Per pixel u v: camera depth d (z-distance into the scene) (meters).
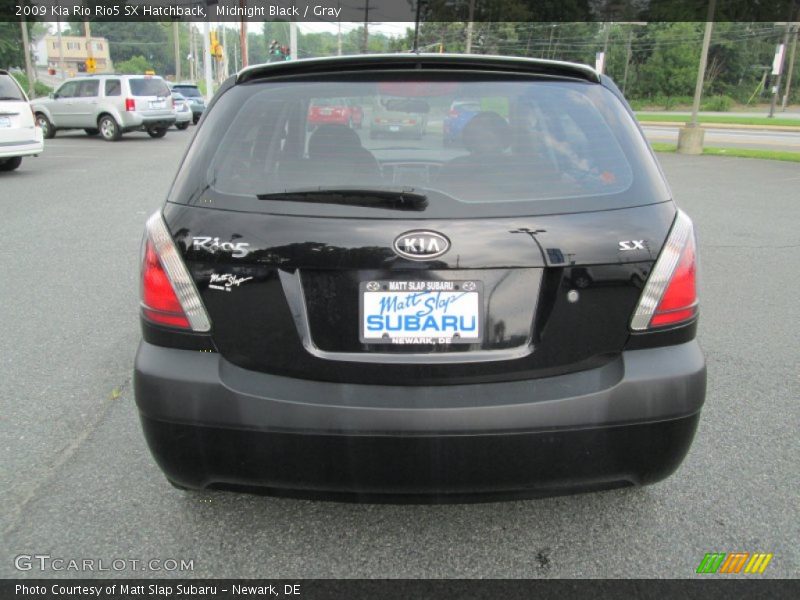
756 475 3.06
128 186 11.93
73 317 5.16
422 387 2.21
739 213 9.66
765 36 70.88
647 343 2.28
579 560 2.51
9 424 3.49
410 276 2.18
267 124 2.42
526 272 2.19
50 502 2.83
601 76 2.67
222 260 2.22
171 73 126.56
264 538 2.62
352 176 2.28
